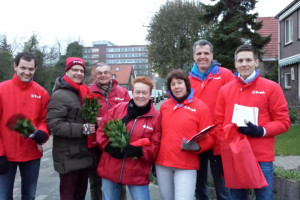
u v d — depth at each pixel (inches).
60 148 138.2
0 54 665.0
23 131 125.0
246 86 122.3
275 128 116.6
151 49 1193.4
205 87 152.7
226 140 115.8
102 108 163.9
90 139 140.9
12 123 124.6
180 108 127.4
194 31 1093.1
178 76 126.8
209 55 152.6
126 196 190.2
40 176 259.3
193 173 125.2
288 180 158.4
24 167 138.2
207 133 117.6
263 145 118.7
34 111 138.6
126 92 179.2
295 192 154.0
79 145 140.3
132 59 5142.7
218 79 151.9
